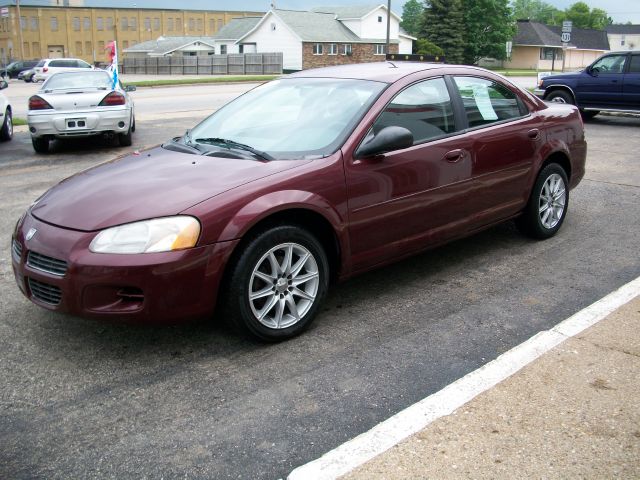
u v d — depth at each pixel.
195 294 3.42
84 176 4.13
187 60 53.62
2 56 96.12
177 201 3.47
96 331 3.95
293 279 3.77
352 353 3.65
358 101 4.29
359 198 3.98
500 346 3.70
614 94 14.42
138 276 3.28
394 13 60.53
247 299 3.57
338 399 3.17
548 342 3.67
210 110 17.48
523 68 71.31
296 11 57.81
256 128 4.43
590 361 3.44
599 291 4.50
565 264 5.08
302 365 3.52
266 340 3.72
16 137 12.67
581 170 5.98
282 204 3.59
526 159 5.21
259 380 3.36
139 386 3.31
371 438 2.82
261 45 58.81
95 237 3.37
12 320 4.12
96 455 2.76
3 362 3.58
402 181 4.21
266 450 2.77
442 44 62.44
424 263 5.16
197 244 3.37
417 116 4.44
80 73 11.55
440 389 3.23
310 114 4.36
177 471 2.65
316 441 2.83
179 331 3.93
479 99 4.95
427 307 4.28
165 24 101.50
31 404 3.16
